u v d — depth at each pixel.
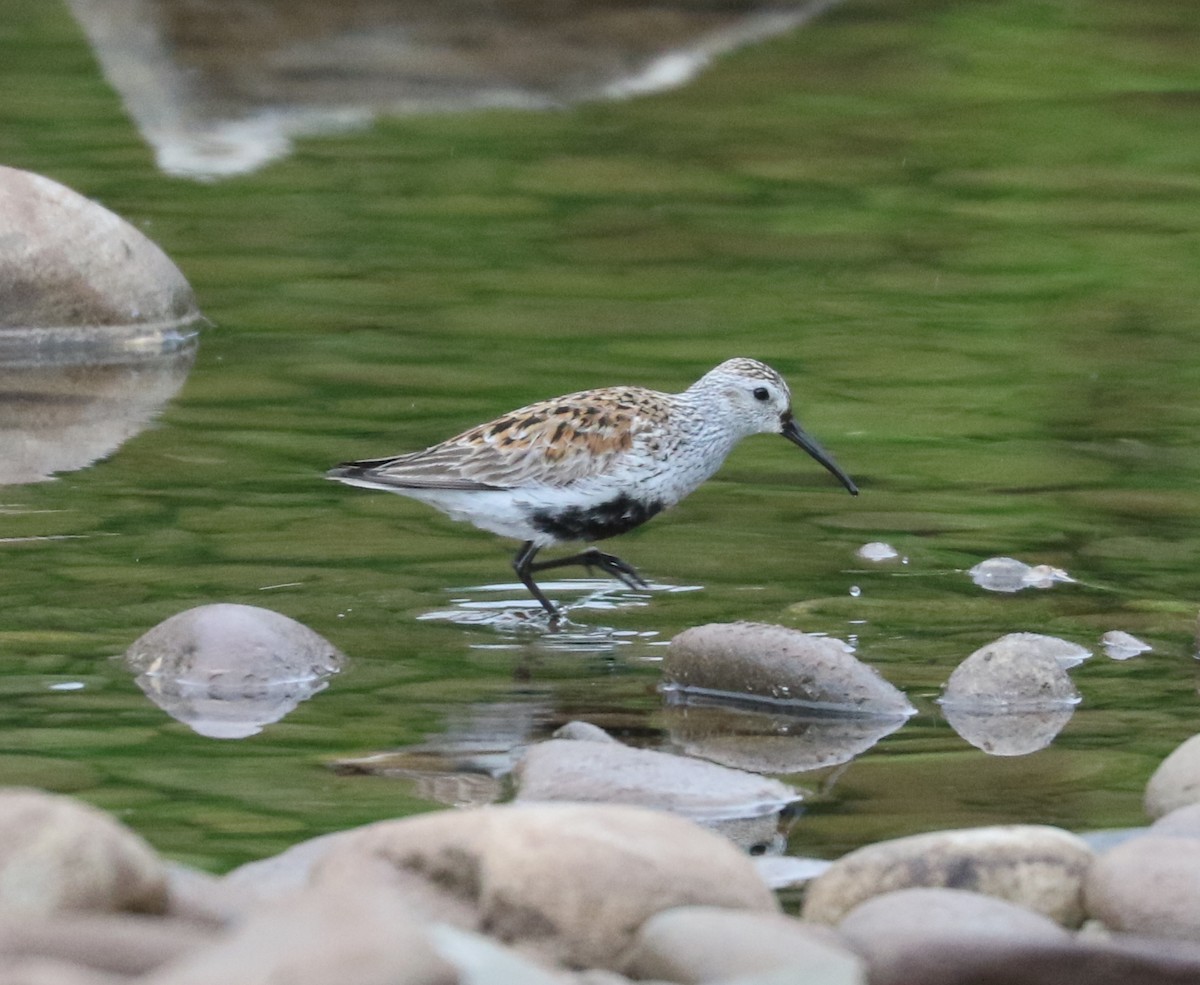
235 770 9.28
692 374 16.94
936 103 26.94
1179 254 21.00
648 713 10.25
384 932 6.02
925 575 12.65
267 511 13.66
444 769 9.32
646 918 6.96
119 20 29.42
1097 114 26.38
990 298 19.55
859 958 6.89
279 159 24.33
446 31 29.72
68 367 17.47
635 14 30.36
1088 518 13.80
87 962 6.18
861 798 9.03
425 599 12.17
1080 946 6.88
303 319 18.67
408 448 14.96
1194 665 11.05
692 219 22.12
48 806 6.80
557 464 12.73
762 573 12.70
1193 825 8.06
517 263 20.50
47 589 11.97
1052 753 9.67
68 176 22.98
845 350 17.91
